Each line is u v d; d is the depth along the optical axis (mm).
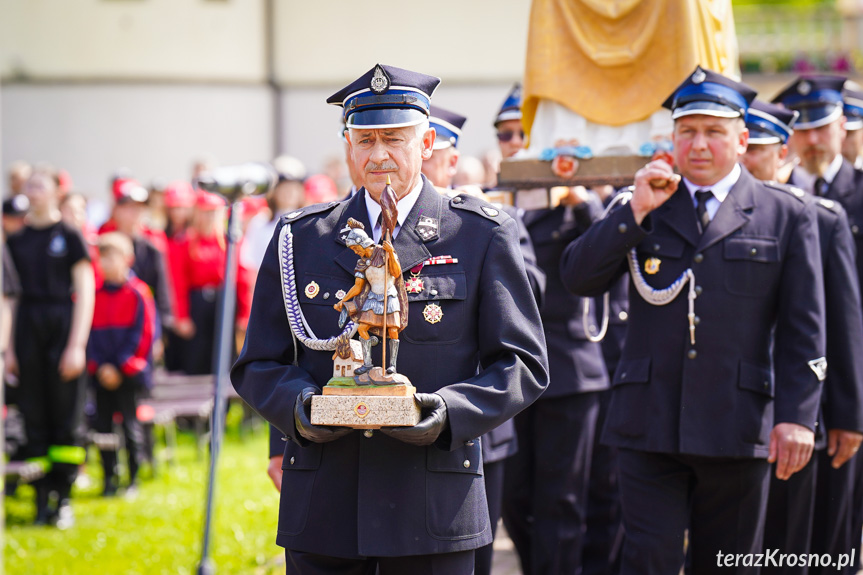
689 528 6520
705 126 6230
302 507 4730
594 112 7160
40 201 11312
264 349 4875
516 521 8148
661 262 6285
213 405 8180
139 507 11641
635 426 6254
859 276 8367
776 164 7438
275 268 4938
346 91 4777
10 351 11094
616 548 8484
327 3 26750
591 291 6434
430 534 4559
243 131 26922
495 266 4754
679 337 6188
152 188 19172
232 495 11852
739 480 6152
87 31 26531
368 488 4598
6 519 11352
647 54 7086
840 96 8516
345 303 4488
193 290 15445
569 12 7258
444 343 4656
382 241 4496
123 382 12227
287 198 15008
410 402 4320
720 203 6297
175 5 26641
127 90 26641
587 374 7910
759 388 6109
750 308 6168
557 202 7824
